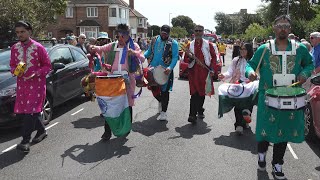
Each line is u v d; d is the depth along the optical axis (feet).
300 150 19.11
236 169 16.34
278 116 14.42
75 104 31.42
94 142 20.31
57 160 17.54
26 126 18.57
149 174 15.81
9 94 21.24
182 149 19.06
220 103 21.47
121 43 20.66
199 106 25.45
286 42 14.58
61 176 15.67
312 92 19.80
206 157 17.85
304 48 14.53
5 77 22.12
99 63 23.38
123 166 16.74
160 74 23.88
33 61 18.58
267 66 14.61
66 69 27.32
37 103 18.72
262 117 14.82
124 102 19.65
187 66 24.13
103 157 17.90
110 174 15.84
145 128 23.18
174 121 25.04
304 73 14.24
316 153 18.65
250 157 17.85
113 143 20.12
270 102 14.08
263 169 16.10
